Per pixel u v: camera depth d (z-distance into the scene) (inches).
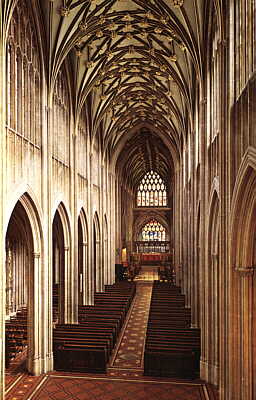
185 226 1251.2
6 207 572.4
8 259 1123.3
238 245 479.5
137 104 1453.0
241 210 466.3
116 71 1115.9
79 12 771.4
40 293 706.2
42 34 742.5
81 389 602.9
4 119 538.3
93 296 1198.9
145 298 1488.7
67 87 951.0
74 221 967.6
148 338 732.0
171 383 631.8
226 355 502.0
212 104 663.1
